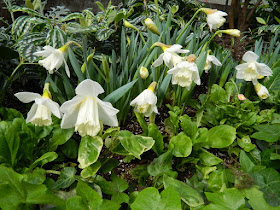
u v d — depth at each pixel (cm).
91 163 28
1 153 28
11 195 22
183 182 32
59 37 39
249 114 41
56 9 55
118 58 53
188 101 43
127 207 29
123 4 63
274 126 36
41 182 27
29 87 53
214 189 31
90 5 81
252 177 29
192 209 28
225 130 34
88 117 26
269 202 27
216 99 44
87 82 24
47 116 29
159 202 24
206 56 41
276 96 47
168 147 34
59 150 35
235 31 43
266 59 54
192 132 36
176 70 35
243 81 49
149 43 47
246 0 85
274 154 32
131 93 42
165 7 78
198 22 75
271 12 90
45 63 32
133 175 34
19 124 32
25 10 40
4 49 40
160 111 46
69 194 28
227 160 39
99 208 24
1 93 45
